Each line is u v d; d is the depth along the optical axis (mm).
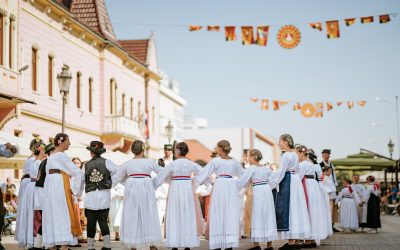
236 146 87375
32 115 26531
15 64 24656
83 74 33000
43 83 27812
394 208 39750
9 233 21062
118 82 38125
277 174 13852
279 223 13992
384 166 34656
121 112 38688
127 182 12898
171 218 13039
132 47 45344
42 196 12711
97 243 16547
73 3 36969
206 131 88375
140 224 12758
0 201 13117
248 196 13859
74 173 12516
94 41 34375
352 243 16125
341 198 21938
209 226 13211
